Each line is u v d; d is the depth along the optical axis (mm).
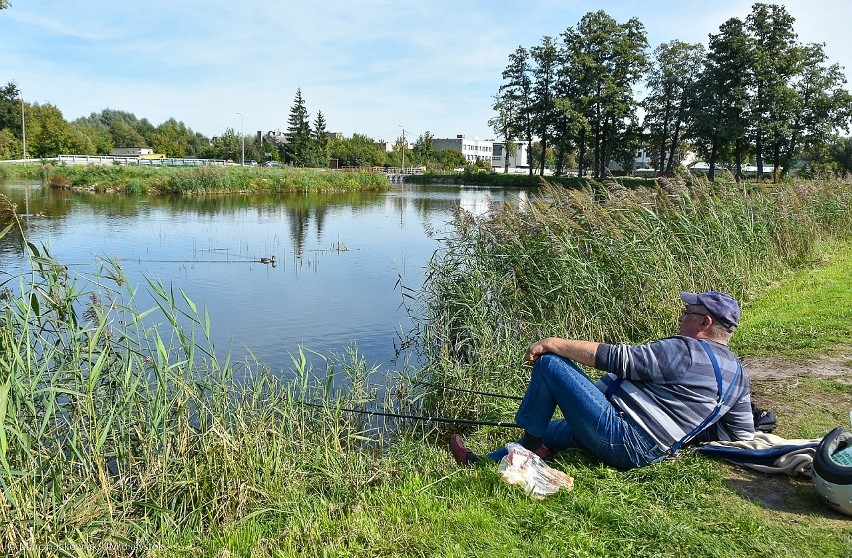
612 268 8945
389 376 7582
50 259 4504
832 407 5145
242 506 4141
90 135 92562
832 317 7969
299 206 36750
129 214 29453
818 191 15773
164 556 3613
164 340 9305
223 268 15844
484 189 59062
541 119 62906
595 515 3520
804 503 3604
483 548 3291
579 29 60375
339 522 3723
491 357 7152
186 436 4410
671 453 3939
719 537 3289
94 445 3979
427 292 9797
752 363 6520
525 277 9016
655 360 3818
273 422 4922
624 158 63281
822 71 51938
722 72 50500
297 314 11234
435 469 4500
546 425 4152
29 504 3510
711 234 10500
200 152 112562
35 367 4238
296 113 86438
